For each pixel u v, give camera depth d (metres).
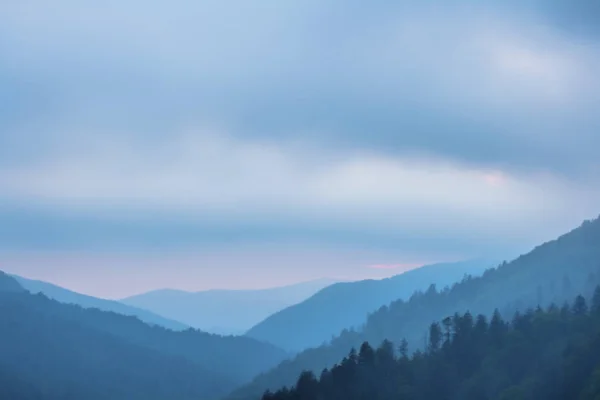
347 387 183.62
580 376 151.00
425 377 176.38
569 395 149.38
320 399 185.25
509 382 162.00
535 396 152.12
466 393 163.88
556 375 154.12
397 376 182.12
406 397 171.00
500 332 182.75
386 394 175.75
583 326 170.50
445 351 184.38
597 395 139.12
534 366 163.62
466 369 175.75
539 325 175.50
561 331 172.00
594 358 152.38
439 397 168.50
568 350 160.25
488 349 177.38
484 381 164.38
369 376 183.88
